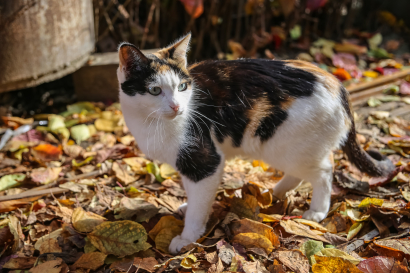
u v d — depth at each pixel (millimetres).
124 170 1003
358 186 927
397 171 933
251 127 810
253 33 1516
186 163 799
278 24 1712
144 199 926
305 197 926
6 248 817
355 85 1333
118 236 799
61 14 1152
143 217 867
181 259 771
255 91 800
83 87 1326
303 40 1654
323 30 1769
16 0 1058
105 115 1225
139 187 979
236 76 811
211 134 805
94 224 847
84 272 764
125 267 769
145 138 803
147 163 1017
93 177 1013
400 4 1775
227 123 807
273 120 798
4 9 1048
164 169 1010
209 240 822
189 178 813
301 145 808
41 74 1168
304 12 1647
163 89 755
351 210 867
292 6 1431
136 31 1481
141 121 793
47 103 1364
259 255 780
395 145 1052
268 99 796
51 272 745
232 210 870
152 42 1559
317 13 1730
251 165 1042
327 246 795
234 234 824
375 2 1802
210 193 814
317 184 850
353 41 1665
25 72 1138
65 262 784
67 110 1272
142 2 1566
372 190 933
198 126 794
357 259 744
